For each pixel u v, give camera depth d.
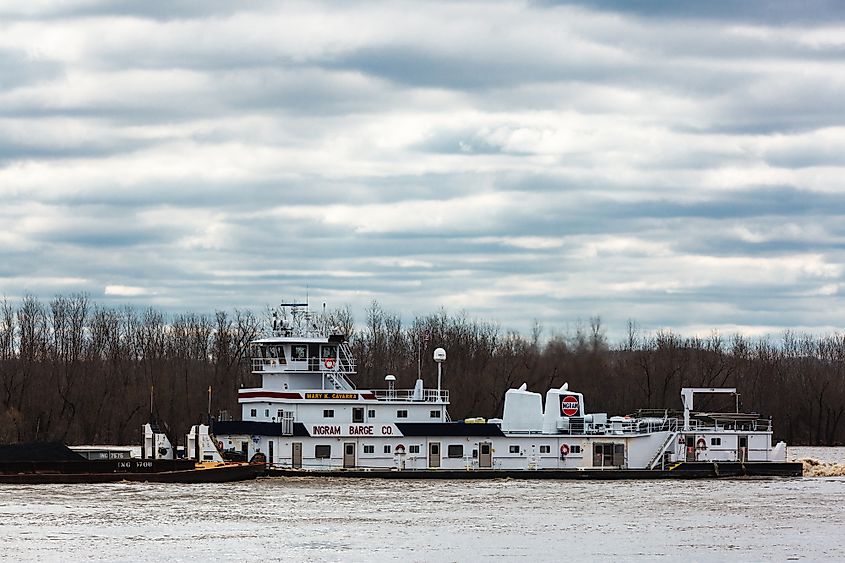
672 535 161.38
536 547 152.12
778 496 197.88
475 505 183.12
